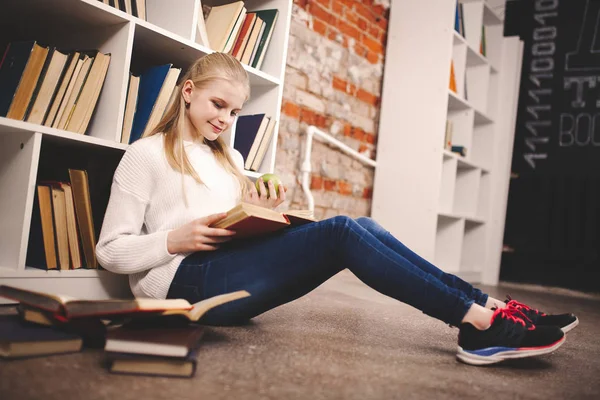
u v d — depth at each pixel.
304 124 3.43
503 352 1.27
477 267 4.42
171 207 1.38
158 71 1.71
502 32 4.45
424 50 3.84
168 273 1.32
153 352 0.95
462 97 4.00
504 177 4.43
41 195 1.48
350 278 3.17
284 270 1.30
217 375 1.00
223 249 1.35
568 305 3.19
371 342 1.44
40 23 1.71
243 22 2.10
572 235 4.38
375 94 4.00
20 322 1.13
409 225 3.78
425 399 0.97
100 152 1.71
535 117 4.54
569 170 4.41
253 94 2.25
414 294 1.24
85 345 1.11
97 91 1.62
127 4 1.68
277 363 1.12
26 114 1.45
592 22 4.37
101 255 1.30
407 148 3.84
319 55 3.49
